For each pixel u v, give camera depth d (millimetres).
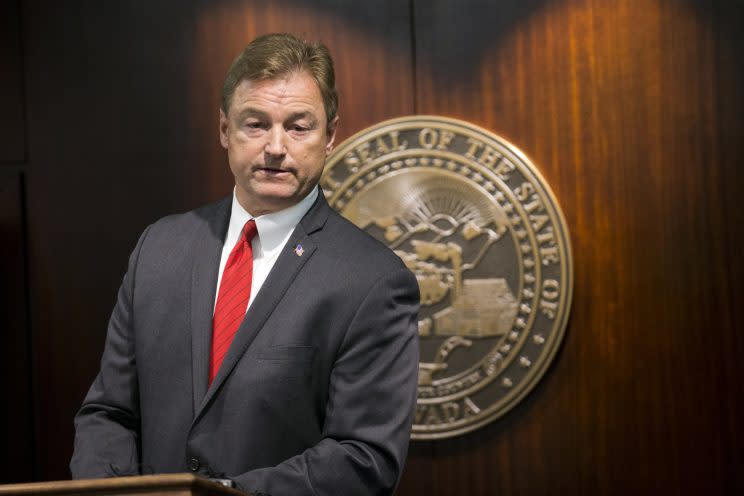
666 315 7758
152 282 4969
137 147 8305
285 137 4762
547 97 8000
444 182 7965
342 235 5012
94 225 8281
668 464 7688
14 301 8266
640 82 7906
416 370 4840
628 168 7871
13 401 8219
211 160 8273
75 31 8406
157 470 4648
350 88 8219
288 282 4781
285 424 4602
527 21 8078
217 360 4730
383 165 8047
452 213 7957
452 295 7906
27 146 8359
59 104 8367
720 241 7730
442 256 7922
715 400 7664
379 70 8203
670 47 7891
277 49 4828
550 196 7824
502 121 8047
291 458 4410
